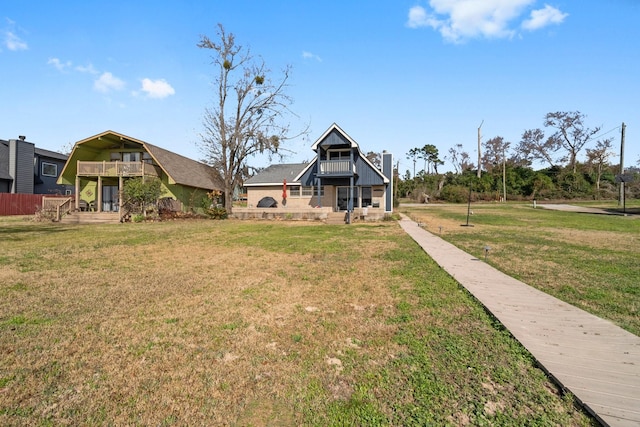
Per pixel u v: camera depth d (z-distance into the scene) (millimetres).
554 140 50688
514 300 5023
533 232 14172
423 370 3139
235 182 29359
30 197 27938
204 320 4398
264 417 2541
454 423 2432
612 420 2338
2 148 29219
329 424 2455
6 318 4438
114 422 2471
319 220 22047
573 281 6188
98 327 4164
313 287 5938
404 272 6930
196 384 2953
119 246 10773
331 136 22891
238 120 27359
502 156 59625
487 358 3330
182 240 12203
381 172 25141
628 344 3543
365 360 3340
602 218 20406
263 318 4465
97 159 25562
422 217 22672
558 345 3523
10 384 2920
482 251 9438
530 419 2449
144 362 3316
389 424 2439
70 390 2855
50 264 7918
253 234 14047
